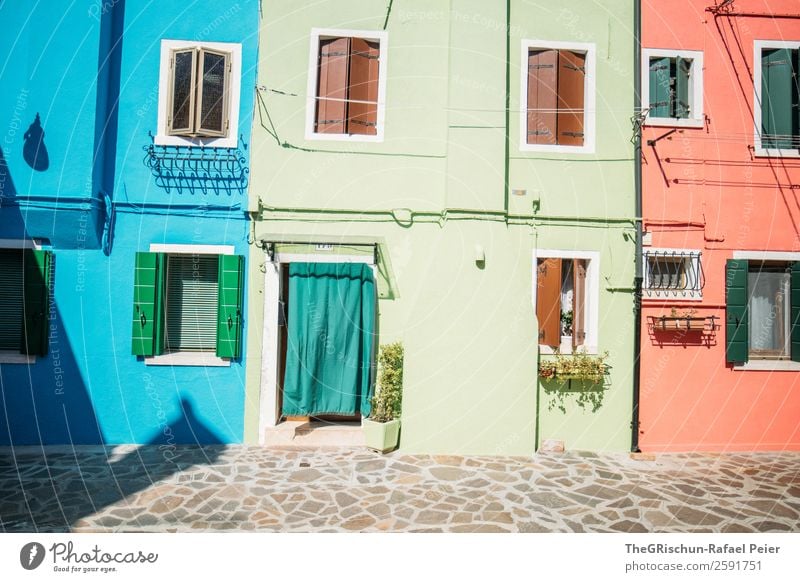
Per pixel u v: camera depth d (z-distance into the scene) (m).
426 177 7.85
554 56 8.00
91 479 6.19
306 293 7.67
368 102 7.91
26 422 7.41
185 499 5.66
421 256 7.82
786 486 6.41
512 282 7.63
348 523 5.17
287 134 7.79
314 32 7.86
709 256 7.97
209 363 7.61
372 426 7.34
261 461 6.89
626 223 7.93
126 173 7.66
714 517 5.51
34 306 7.37
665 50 8.07
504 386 7.49
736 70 8.12
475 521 5.29
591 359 7.64
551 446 7.63
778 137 8.10
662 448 7.81
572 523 5.29
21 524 5.01
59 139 7.34
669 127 8.02
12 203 7.31
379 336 7.81
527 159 7.90
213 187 7.72
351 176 7.83
